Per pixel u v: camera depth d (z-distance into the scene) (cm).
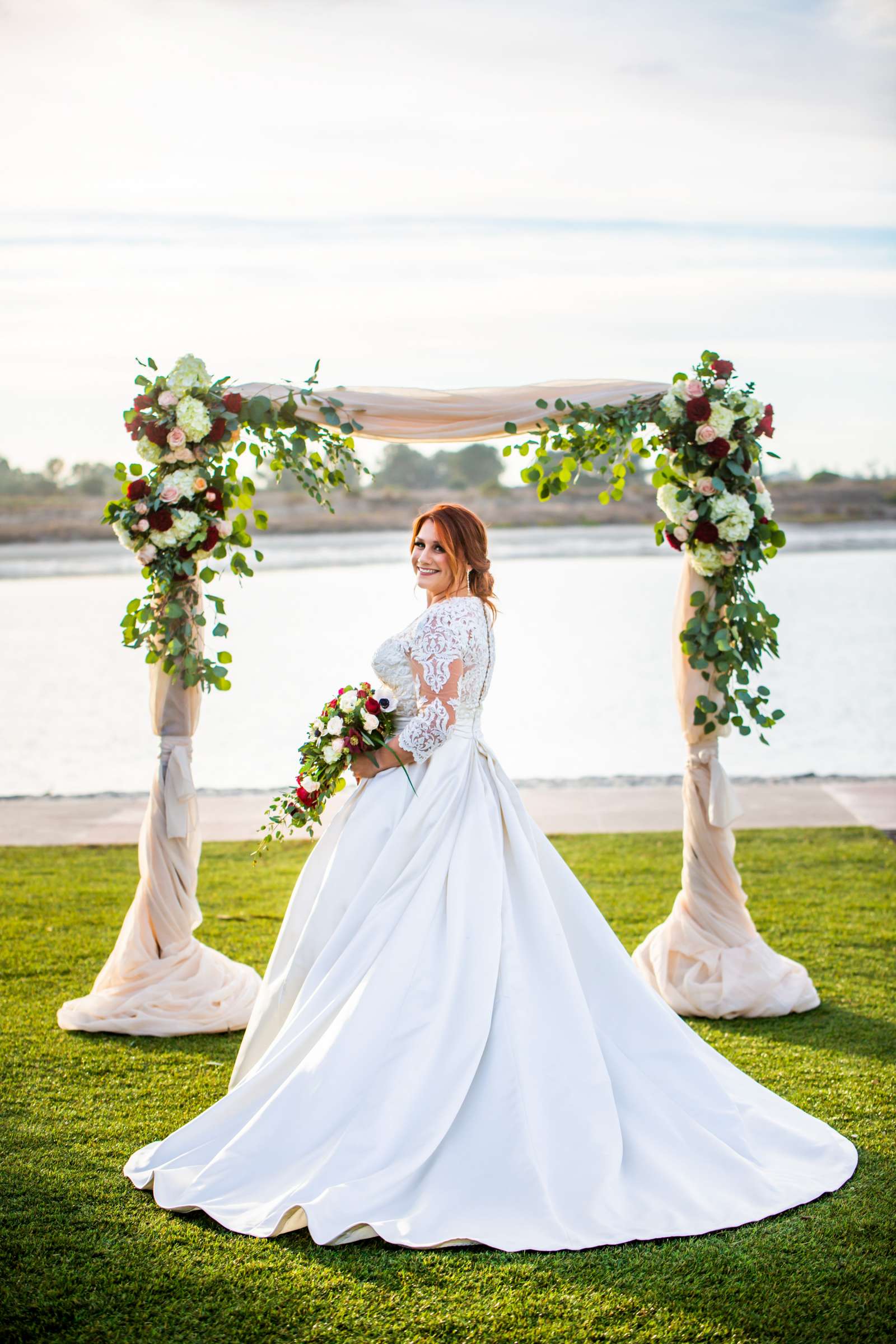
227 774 1086
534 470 506
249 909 671
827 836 806
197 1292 295
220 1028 491
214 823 893
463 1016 340
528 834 390
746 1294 291
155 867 503
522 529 5556
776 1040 470
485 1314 284
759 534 490
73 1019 491
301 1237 318
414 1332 278
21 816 927
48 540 5522
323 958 364
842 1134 383
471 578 400
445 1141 327
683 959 516
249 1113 349
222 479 476
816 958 566
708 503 478
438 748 383
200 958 511
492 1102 330
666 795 966
